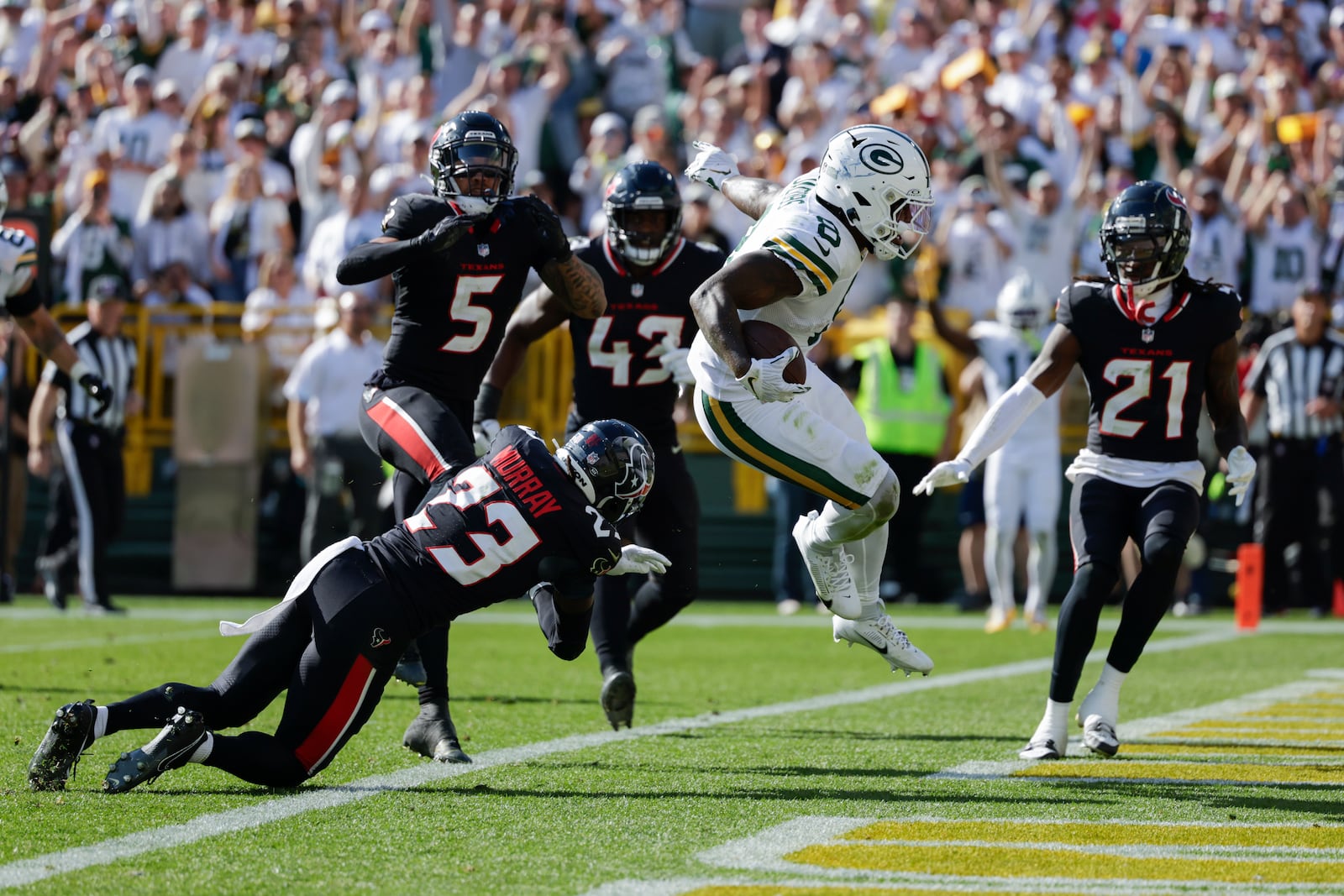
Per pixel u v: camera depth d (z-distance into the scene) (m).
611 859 12.06
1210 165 42.81
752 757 17.11
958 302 40.69
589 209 44.19
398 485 17.31
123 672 24.42
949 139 43.84
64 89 48.91
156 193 43.44
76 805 13.72
